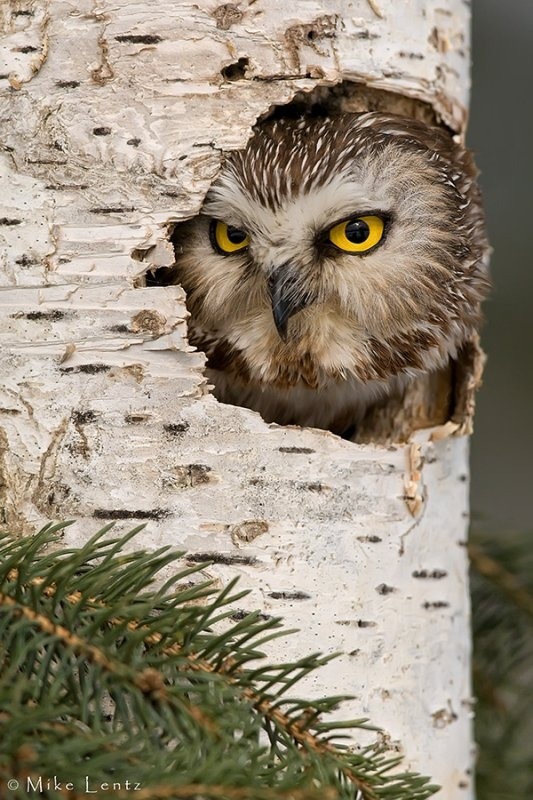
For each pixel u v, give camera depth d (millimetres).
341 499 5406
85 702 3941
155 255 5336
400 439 6281
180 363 5273
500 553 7484
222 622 5164
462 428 6059
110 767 3777
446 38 6270
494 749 7379
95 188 5320
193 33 5320
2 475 5305
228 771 3695
